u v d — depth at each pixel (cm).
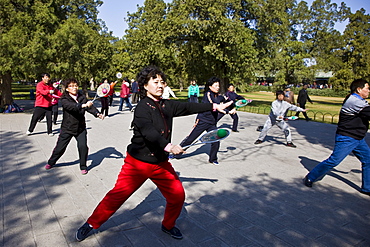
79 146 537
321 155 742
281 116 778
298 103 1470
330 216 402
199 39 2127
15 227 347
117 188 309
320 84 6341
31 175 531
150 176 306
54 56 1564
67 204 414
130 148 308
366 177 480
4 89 1546
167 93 1258
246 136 982
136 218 379
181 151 271
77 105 506
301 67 2997
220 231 353
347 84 3014
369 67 2922
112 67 3106
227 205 428
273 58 2669
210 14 1856
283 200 453
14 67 1313
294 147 829
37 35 1355
